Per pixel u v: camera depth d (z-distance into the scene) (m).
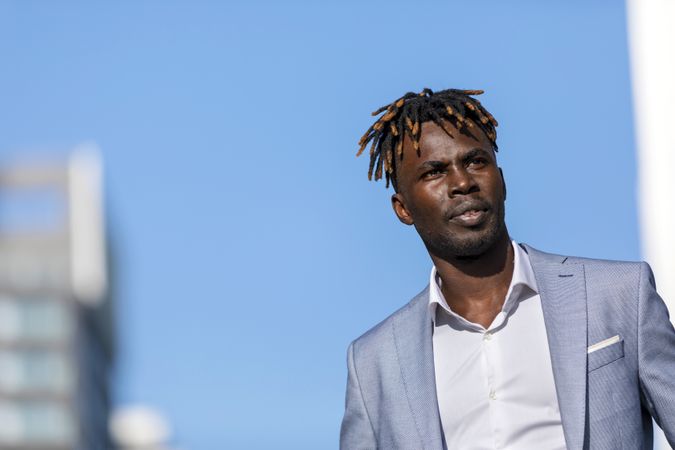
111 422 114.88
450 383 3.54
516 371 3.46
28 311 93.94
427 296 3.71
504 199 3.59
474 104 3.54
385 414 3.64
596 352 3.40
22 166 109.25
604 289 3.48
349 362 3.80
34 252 105.00
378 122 3.66
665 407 3.38
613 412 3.35
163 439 127.31
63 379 91.75
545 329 3.49
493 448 3.44
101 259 114.38
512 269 3.55
